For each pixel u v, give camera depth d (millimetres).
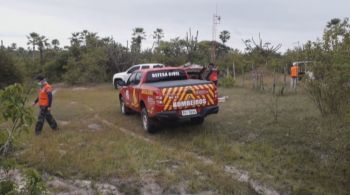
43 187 3545
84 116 13539
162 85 9891
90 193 6477
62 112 14602
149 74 11344
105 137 9875
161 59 36906
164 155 8211
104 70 35281
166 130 10672
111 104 16953
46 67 40000
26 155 8086
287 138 8891
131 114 13594
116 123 12047
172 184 6719
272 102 13898
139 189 6609
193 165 7582
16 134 3910
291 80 19000
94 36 40375
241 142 9102
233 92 19156
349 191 6598
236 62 25188
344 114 7406
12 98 3602
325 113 9727
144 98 10484
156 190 6598
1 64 26391
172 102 9578
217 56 38844
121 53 36531
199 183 6734
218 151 8445
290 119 10516
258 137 9258
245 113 12039
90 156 8125
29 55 55188
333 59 8312
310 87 10031
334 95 8727
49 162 7711
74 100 19625
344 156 7688
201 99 9812
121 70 35969
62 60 39594
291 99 14539
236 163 7738
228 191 6582
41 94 10367
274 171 7266
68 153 8297
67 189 6582
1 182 3469
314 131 9055
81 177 7090
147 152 8445
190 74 14969
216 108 9977
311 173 7215
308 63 9992
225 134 9773
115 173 7141
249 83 23625
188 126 10875
